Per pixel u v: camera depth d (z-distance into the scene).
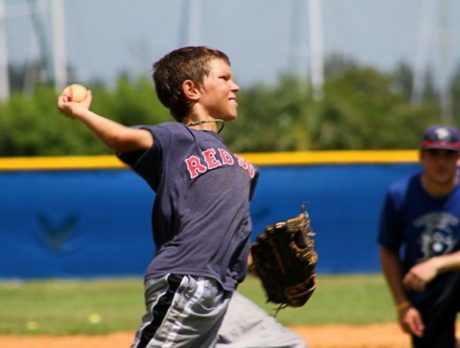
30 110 90.94
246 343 15.59
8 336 31.11
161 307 13.89
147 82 97.81
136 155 14.07
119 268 48.34
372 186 48.31
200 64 14.95
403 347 28.50
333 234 48.19
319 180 48.19
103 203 48.28
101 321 34.19
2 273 48.09
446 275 20.05
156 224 14.33
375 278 47.25
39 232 48.16
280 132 84.31
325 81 109.94
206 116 14.96
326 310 36.75
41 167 48.12
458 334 28.58
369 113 91.38
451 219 20.09
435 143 19.77
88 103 14.12
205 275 13.83
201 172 14.12
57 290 44.25
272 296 15.59
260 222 48.00
